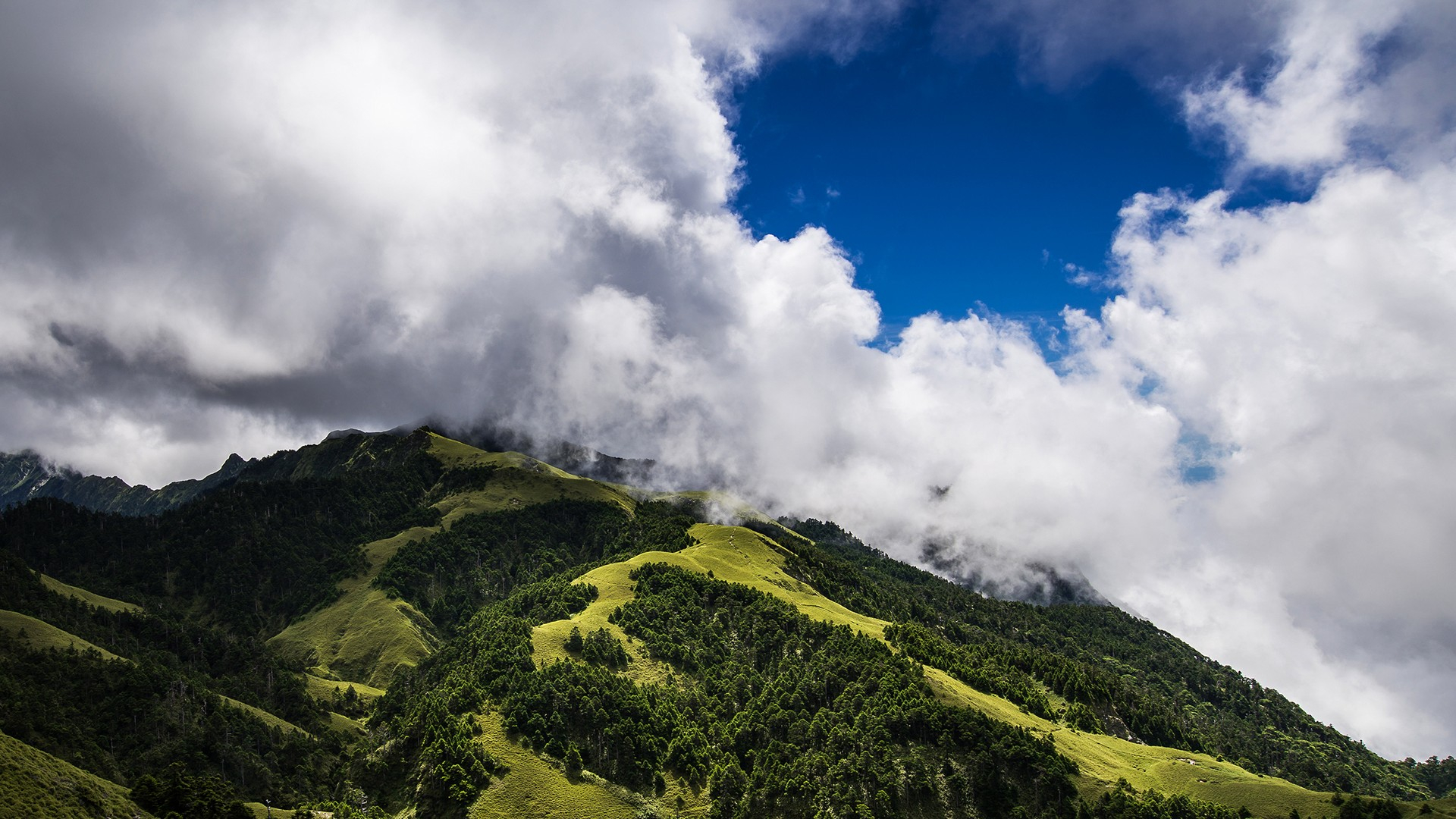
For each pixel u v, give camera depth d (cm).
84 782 17462
